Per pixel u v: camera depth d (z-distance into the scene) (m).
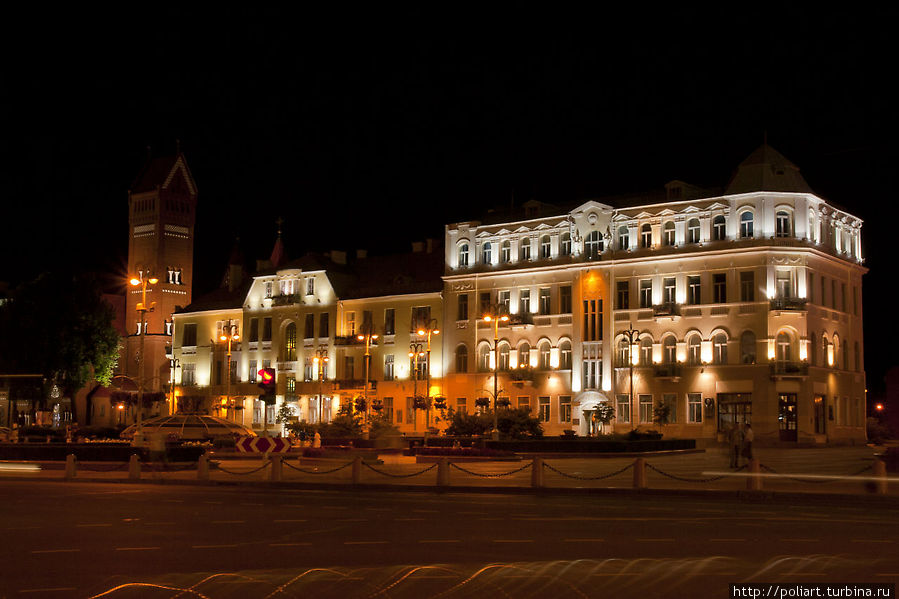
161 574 17.36
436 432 88.00
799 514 29.11
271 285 114.50
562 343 92.19
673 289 86.75
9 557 19.48
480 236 98.88
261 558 19.28
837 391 86.00
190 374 121.31
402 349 102.25
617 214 90.19
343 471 50.22
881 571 17.64
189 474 47.53
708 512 29.64
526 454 62.47
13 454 55.12
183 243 133.50
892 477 40.22
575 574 17.31
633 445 63.97
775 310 81.00
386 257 112.69
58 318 111.25
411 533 23.56
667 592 15.62
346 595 15.43
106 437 83.12
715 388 83.25
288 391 110.44
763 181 83.06
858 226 93.62
